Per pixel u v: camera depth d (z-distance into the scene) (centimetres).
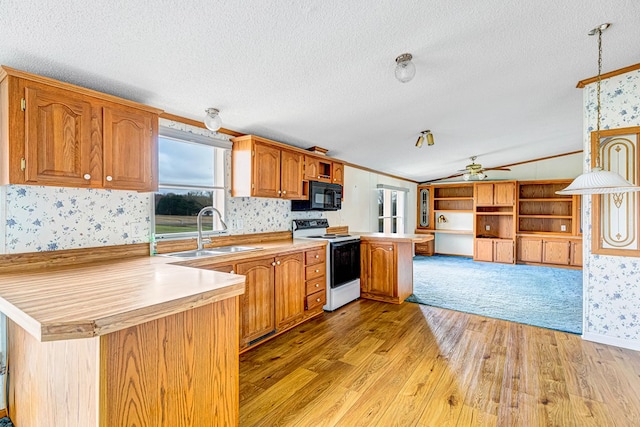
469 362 252
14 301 122
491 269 646
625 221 274
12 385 187
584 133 290
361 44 199
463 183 792
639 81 262
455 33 197
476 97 312
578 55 238
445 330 320
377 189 647
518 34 204
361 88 265
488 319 351
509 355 263
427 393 210
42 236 201
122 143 206
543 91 309
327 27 178
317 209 407
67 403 131
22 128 165
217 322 152
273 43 187
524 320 346
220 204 323
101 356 111
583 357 258
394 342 291
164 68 200
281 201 397
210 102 256
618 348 274
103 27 155
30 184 168
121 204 243
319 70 227
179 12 152
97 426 112
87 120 190
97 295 132
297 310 331
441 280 544
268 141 327
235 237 329
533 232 727
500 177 766
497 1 171
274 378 229
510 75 266
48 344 146
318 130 360
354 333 313
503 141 516
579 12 185
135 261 225
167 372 131
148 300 124
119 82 209
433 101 313
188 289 142
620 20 193
